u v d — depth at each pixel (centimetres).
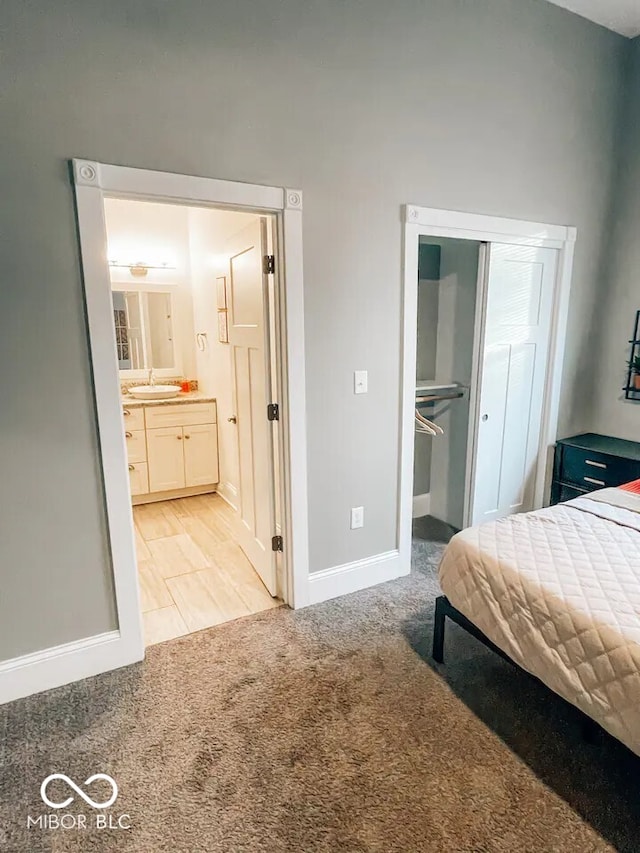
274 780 160
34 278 177
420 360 358
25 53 164
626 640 139
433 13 240
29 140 168
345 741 175
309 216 223
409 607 260
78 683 206
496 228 285
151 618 252
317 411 244
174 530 363
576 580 166
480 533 203
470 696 196
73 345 187
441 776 161
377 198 240
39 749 173
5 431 181
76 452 194
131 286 433
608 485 320
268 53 202
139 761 168
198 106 192
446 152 257
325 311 236
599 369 363
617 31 308
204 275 415
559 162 304
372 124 232
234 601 267
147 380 452
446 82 250
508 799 153
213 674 211
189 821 147
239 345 287
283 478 248
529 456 349
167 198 193
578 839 140
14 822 148
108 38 174
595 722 152
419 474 380
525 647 167
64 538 198
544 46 281
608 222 341
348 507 265
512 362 321
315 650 225
